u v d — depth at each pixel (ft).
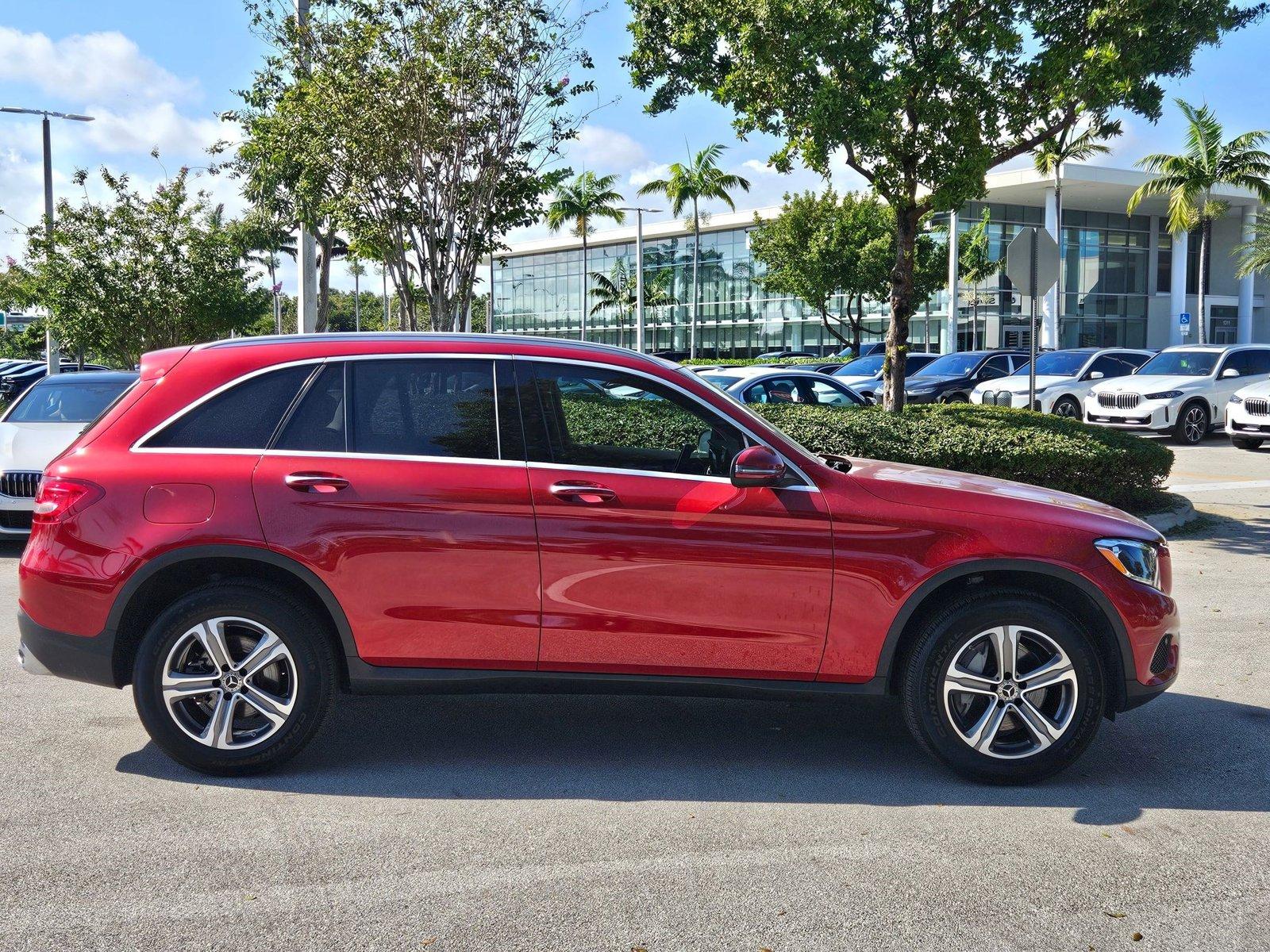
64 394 36.70
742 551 14.16
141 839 12.53
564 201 168.14
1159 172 143.33
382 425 14.43
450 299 40.50
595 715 17.37
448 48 37.81
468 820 13.16
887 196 41.70
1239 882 11.64
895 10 39.17
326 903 11.03
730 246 182.29
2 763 14.92
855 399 45.09
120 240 68.69
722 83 39.99
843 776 14.74
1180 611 24.63
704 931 10.50
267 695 14.33
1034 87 38.45
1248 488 44.96
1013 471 33.35
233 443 14.33
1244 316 173.06
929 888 11.44
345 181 39.73
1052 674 14.14
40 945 10.16
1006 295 155.94
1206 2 35.78
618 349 15.07
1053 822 13.21
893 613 14.23
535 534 14.10
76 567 14.05
